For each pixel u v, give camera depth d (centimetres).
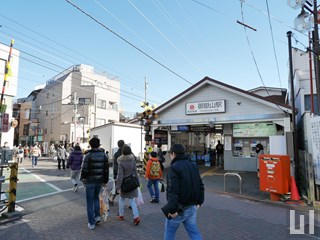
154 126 1686
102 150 583
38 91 4675
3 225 564
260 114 1330
